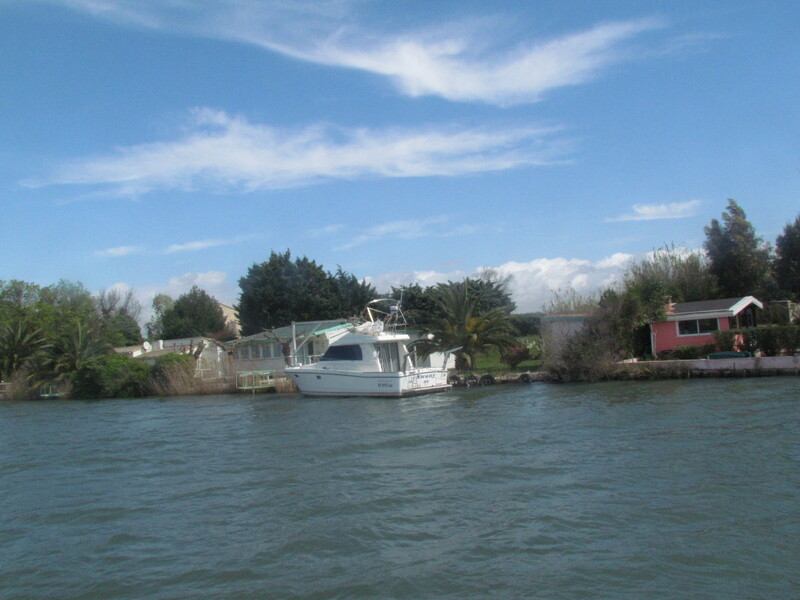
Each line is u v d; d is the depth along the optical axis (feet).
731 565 26.63
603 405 72.90
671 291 133.18
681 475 39.88
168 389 132.98
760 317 124.77
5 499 43.80
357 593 25.53
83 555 31.58
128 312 282.77
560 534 30.86
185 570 28.86
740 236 150.00
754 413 60.29
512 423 63.62
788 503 33.71
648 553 28.14
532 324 169.58
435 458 48.85
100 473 50.93
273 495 40.50
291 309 198.18
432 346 117.70
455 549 29.63
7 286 230.07
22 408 121.39
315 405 92.17
